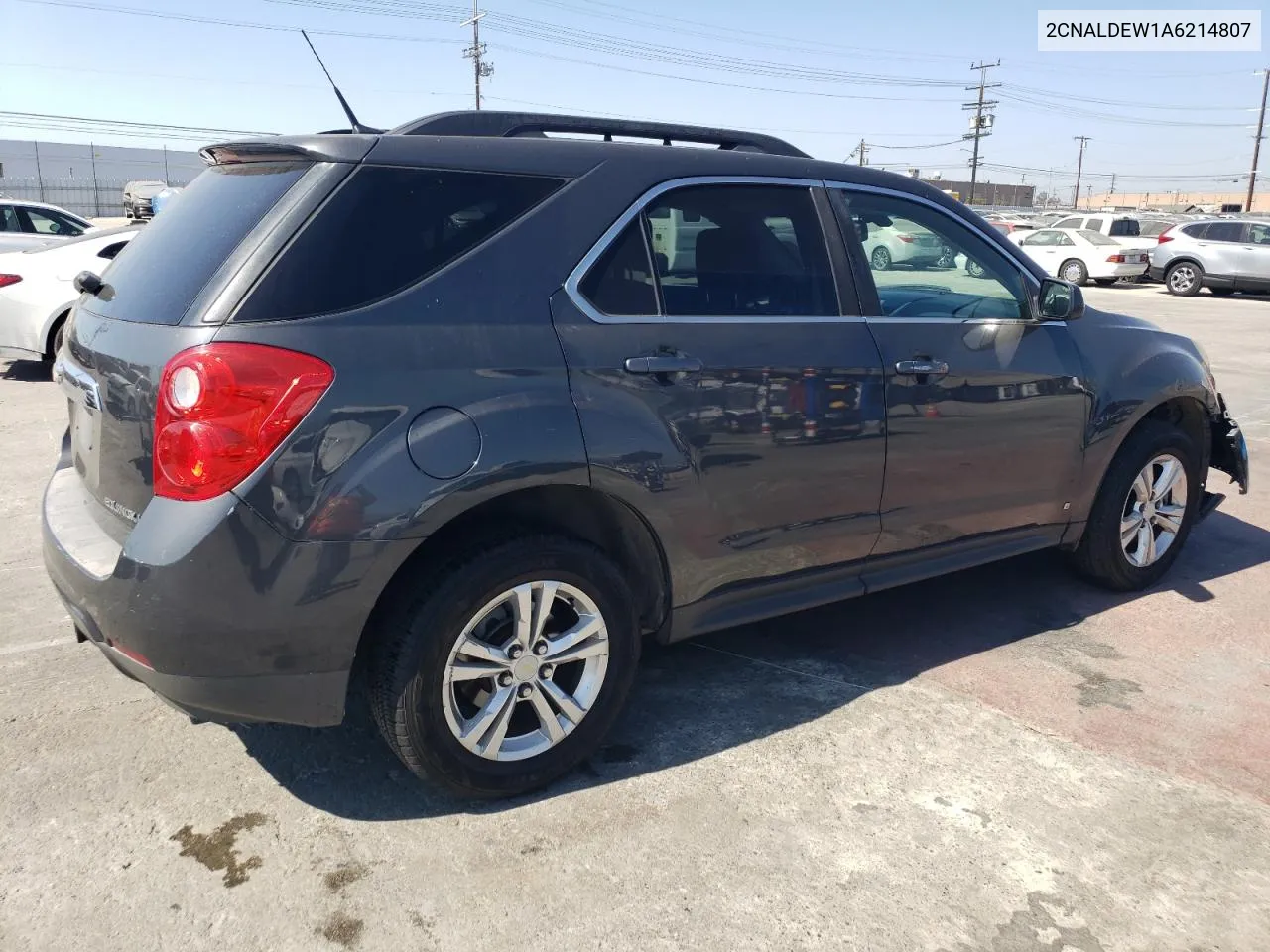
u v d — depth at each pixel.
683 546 3.03
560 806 2.86
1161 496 4.51
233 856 2.61
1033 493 3.97
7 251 11.85
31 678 3.53
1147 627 4.20
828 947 2.34
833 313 3.34
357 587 2.45
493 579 2.66
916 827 2.79
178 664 2.39
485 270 2.69
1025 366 3.80
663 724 3.34
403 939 2.34
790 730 3.31
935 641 4.04
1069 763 3.13
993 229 3.91
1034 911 2.47
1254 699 3.57
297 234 2.49
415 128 2.98
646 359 2.86
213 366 2.33
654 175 3.04
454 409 2.55
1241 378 10.77
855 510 3.43
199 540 2.33
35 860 2.57
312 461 2.38
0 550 4.83
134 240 3.04
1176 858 2.69
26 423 7.48
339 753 3.11
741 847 2.69
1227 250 21.39
